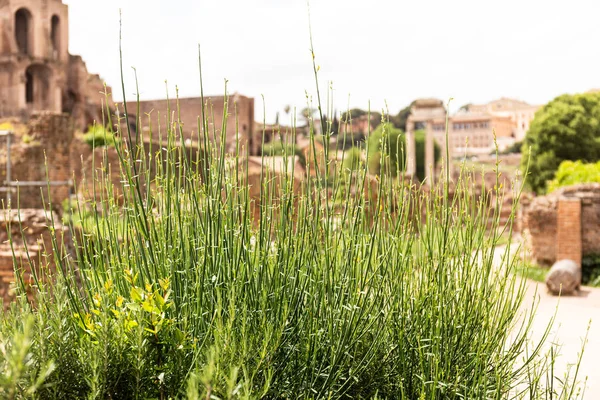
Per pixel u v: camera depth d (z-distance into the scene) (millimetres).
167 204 2775
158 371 2316
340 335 2629
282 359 2582
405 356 2902
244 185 2883
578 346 7273
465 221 3268
